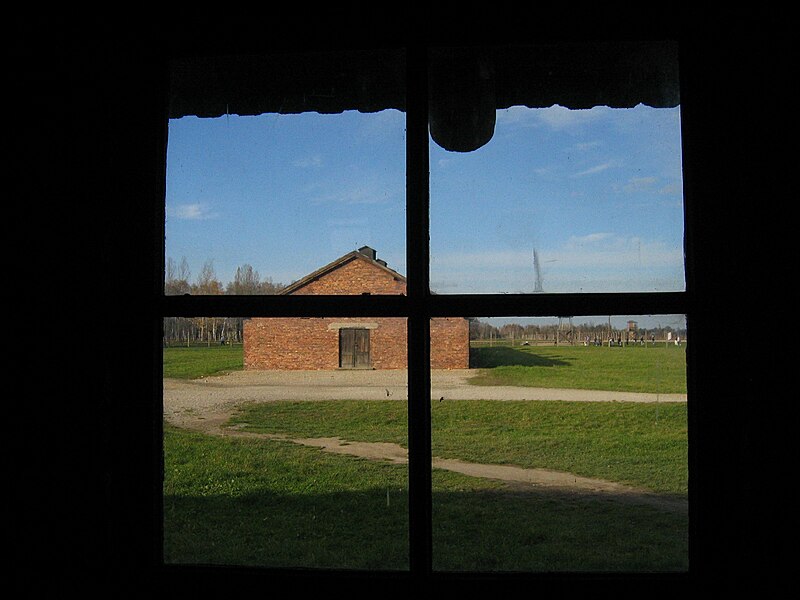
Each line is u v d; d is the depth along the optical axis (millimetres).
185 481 10195
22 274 1025
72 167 1038
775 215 923
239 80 2139
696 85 968
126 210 1042
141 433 1012
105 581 999
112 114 1051
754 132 940
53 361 1015
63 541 1002
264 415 16703
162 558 1023
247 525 7363
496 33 1018
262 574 980
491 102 1900
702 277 941
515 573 962
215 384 20547
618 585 929
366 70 2002
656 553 5992
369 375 22484
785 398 901
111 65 1052
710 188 951
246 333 23047
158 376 1024
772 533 899
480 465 11727
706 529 926
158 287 1042
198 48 1058
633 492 9461
